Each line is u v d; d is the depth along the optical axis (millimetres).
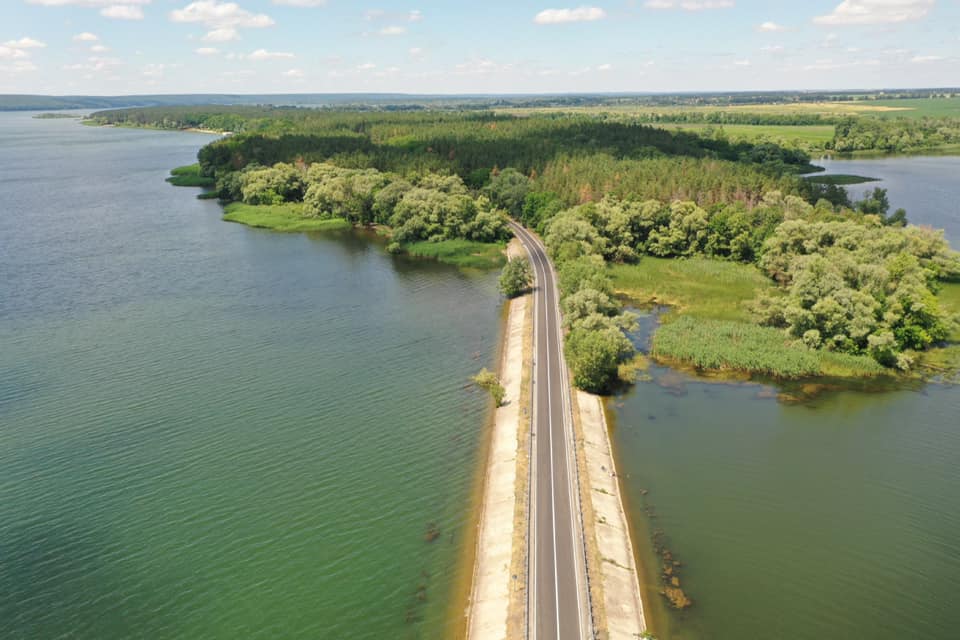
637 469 99938
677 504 91438
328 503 92562
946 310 156875
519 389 122375
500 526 84875
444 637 69312
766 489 95062
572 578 74625
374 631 70500
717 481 96938
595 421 112688
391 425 113312
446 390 126062
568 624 68062
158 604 75188
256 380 129875
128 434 110000
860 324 133125
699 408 118750
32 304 171250
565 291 163625
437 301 180875
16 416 115250
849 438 108688
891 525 87438
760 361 132375
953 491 94562
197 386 127188
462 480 97562
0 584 78250
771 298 153125
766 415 116312
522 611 69938
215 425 113062
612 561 78125
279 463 102188
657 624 70250
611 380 129375
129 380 129125
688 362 137500
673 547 82750
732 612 72125
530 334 148625
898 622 71062
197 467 101188
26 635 71312
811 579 77438
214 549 83688
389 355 142750
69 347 144500
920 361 135500
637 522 87625
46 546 84438
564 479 93562
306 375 132375
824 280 140500
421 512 90375
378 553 82500
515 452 101125
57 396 122438
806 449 105625
